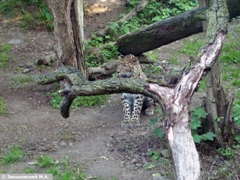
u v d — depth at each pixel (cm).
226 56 1393
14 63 1370
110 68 1221
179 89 601
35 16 1681
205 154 867
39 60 1348
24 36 1564
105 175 820
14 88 1216
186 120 573
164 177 811
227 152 864
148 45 1230
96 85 649
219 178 802
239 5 1096
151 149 904
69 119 1065
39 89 1217
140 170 836
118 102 1168
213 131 883
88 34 1582
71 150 917
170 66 1363
